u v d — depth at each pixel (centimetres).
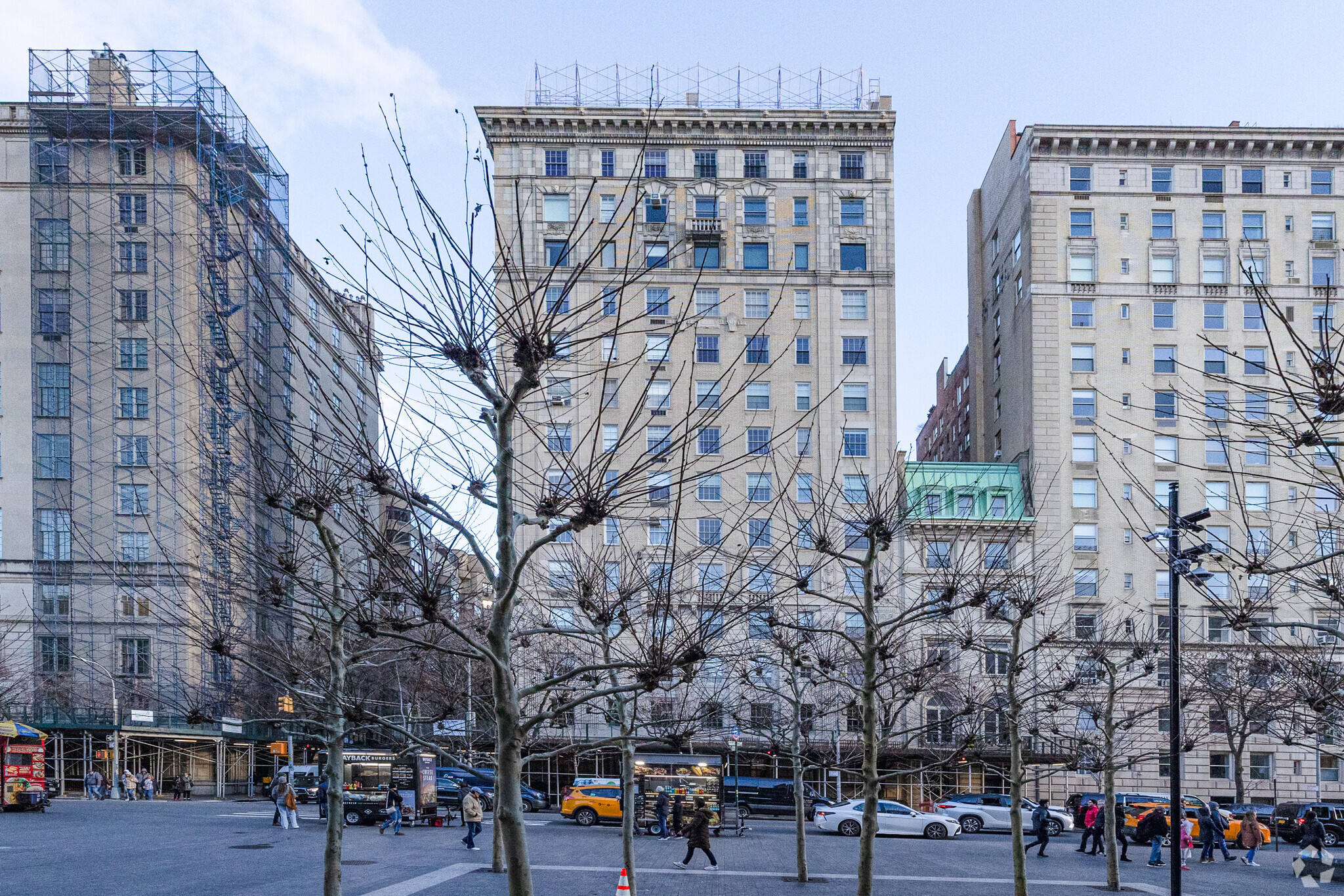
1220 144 6397
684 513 5772
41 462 6147
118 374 6072
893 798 5922
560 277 6222
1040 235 6438
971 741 2272
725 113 6550
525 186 6384
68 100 6347
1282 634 5447
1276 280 6306
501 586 1040
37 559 5962
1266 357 6228
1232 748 4991
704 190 6525
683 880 2577
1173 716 2141
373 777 4247
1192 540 5512
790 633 3388
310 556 1582
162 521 5719
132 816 4322
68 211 6172
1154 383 6275
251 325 3825
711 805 4253
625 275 1126
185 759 6288
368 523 1179
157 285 5838
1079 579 6041
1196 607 5834
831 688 5003
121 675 5016
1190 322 6328
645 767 4281
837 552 2027
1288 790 5709
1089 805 4497
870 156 6625
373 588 1224
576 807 4462
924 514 5250
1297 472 5859
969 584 2770
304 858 2811
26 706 5706
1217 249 6359
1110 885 2623
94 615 5647
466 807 3164
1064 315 6378
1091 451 6241
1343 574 1923
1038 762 5466
